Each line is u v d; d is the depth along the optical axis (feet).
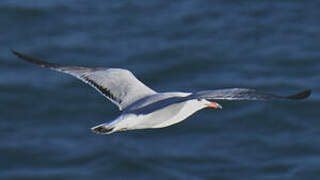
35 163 91.09
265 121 96.94
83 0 133.49
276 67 111.24
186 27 124.06
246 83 106.32
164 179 87.76
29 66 111.34
